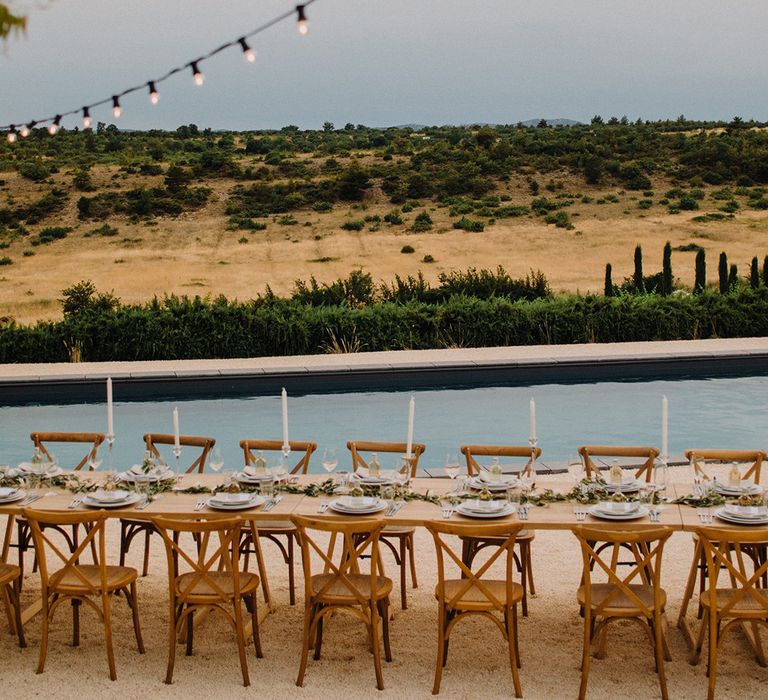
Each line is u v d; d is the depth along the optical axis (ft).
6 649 17.99
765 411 44.45
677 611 19.57
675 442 38.96
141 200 194.70
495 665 17.19
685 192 202.18
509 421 42.86
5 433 40.81
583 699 15.62
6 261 158.71
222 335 55.98
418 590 21.04
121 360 55.42
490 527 15.88
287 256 162.40
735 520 16.81
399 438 39.93
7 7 6.12
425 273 145.79
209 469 35.32
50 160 230.89
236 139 294.25
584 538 15.64
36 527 16.66
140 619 19.47
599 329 60.70
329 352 57.82
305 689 16.25
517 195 205.87
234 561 16.35
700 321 62.08
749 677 16.62
